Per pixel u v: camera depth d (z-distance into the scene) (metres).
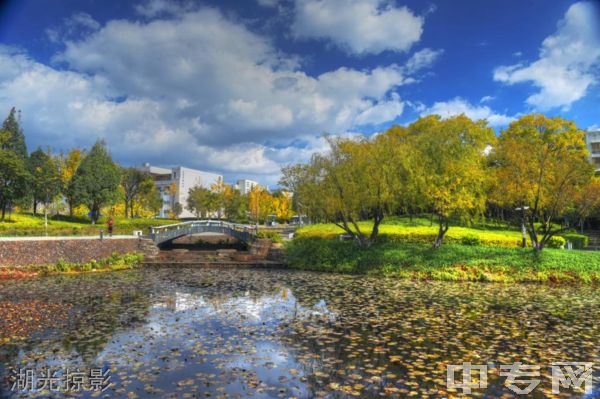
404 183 21.45
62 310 11.85
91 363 7.26
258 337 8.97
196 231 33.22
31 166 38.59
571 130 33.25
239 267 24.66
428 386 6.31
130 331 9.46
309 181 22.92
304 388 6.19
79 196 39.84
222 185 68.62
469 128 29.80
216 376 6.63
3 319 10.68
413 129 39.06
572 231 35.09
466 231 25.95
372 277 19.75
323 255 23.61
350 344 8.47
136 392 6.00
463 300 13.73
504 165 27.22
